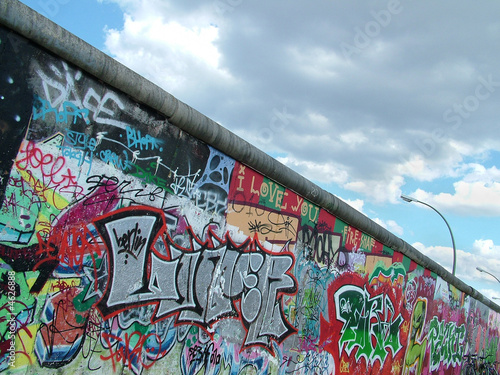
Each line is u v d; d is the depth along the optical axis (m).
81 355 3.72
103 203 3.86
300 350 6.55
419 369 11.21
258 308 5.70
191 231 4.72
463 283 14.04
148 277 4.26
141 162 4.17
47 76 3.46
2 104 3.20
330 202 7.02
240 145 5.19
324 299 7.11
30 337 3.38
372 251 8.55
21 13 3.23
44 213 3.44
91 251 3.77
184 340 4.66
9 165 3.24
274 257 5.98
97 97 3.80
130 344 4.11
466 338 15.02
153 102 4.19
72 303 3.64
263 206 5.75
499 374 19.34
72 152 3.62
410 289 10.38
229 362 5.25
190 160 4.68
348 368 7.86
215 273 5.03
